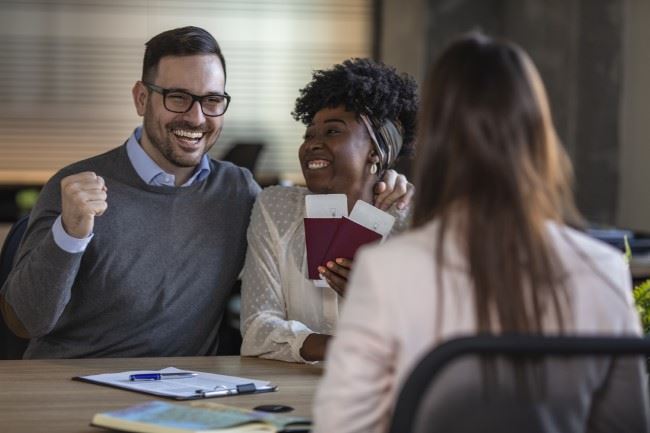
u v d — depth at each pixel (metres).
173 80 3.06
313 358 2.70
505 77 1.52
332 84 2.86
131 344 3.06
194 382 2.43
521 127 1.51
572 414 1.50
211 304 3.14
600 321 1.54
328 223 2.62
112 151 3.18
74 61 8.38
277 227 2.97
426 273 1.49
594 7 7.56
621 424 1.57
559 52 7.81
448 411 1.43
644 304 2.21
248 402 2.27
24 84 8.32
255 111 8.65
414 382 1.39
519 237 1.49
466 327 1.48
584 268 1.55
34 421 2.06
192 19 8.52
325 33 8.68
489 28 8.56
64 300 2.88
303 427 1.91
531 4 8.08
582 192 7.61
